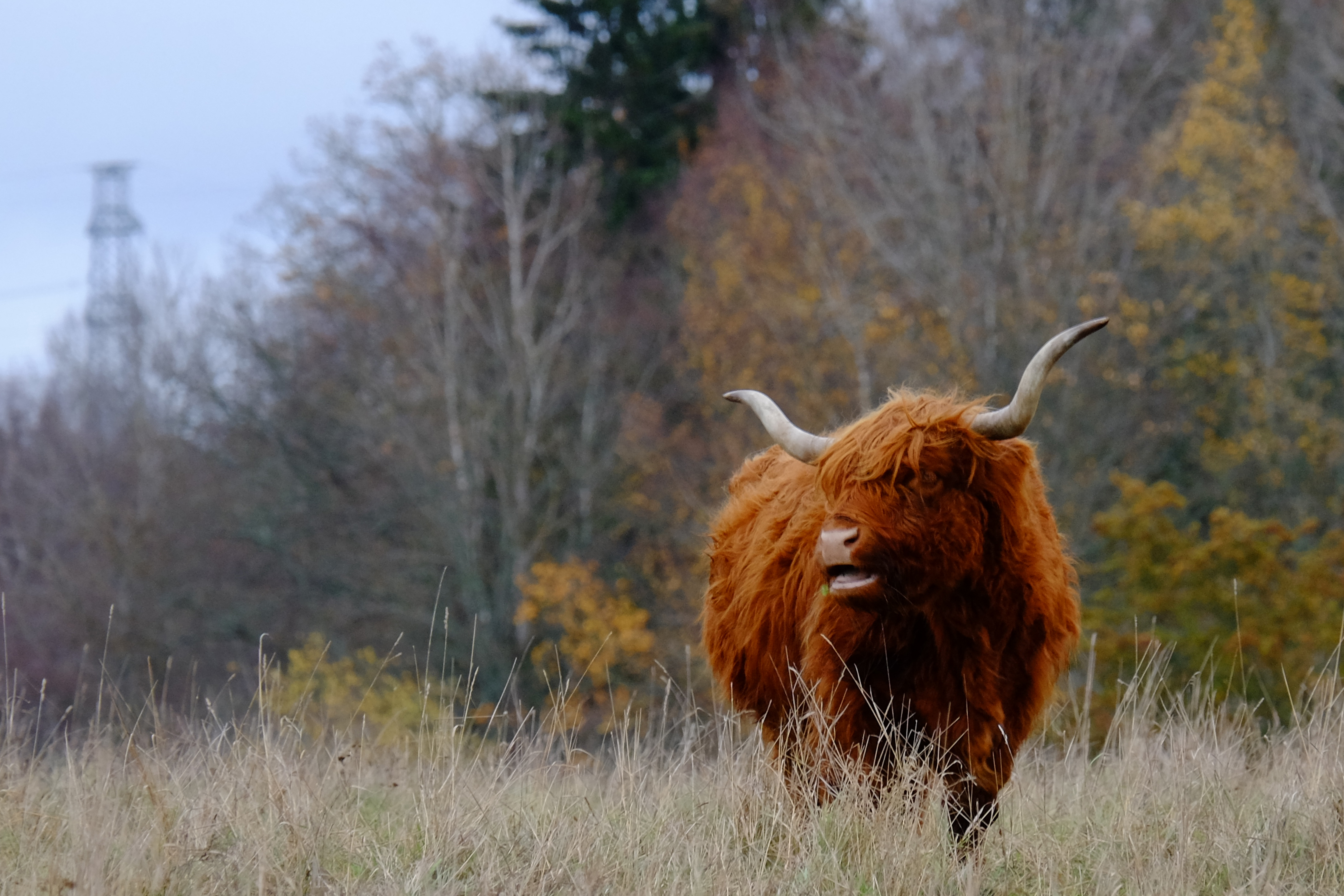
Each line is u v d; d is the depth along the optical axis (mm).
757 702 22922
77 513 115000
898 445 18953
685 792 20812
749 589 22438
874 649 19562
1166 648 35156
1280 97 90375
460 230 104000
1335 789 18891
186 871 16594
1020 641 19766
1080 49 95375
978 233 86500
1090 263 83812
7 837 18391
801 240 94938
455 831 17609
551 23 125812
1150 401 82125
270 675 23375
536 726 23172
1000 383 79000
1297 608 49000
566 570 84375
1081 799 20625
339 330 108938
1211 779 19562
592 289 107188
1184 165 83688
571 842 17641
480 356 106562
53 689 95312
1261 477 81812
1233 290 87875
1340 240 83562
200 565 110000
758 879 16672
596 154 117750
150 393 160875
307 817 17672
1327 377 87438
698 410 101750
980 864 17578
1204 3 97688
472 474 99438
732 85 118812
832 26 108375
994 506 19344
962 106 93625
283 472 110062
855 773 18953
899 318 86875
